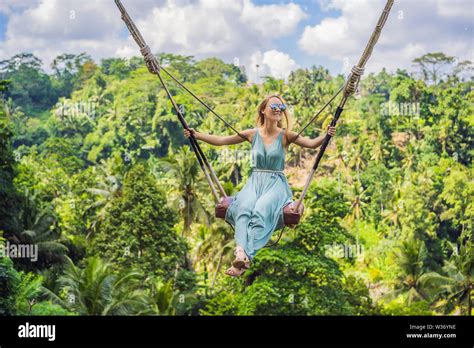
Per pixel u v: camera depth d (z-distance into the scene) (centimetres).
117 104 10394
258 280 5069
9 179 5081
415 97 10038
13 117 10250
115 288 4541
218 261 6112
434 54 10256
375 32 1097
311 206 5453
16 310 3619
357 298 5591
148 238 6100
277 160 1127
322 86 10244
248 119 9950
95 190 6769
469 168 9362
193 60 10881
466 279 6519
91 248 6097
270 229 1089
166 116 10138
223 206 1121
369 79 10644
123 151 10169
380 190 9231
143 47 1158
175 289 5928
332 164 9488
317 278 5228
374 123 9819
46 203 6172
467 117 9856
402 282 6581
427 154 9644
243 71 11006
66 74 10881
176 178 6519
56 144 9044
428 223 8906
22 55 10950
